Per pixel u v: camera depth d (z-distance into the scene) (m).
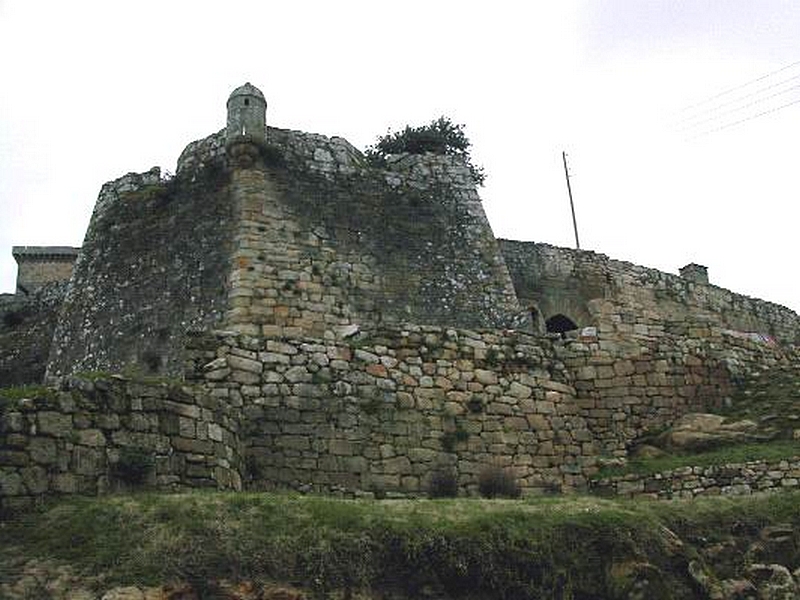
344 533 13.22
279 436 18.27
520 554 13.82
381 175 29.20
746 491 18.73
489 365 21.55
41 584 11.59
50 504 13.06
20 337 36.50
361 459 18.94
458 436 20.34
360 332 21.06
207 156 27.95
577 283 36.78
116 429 14.46
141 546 12.29
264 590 12.21
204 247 26.39
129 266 27.70
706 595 14.12
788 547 15.17
